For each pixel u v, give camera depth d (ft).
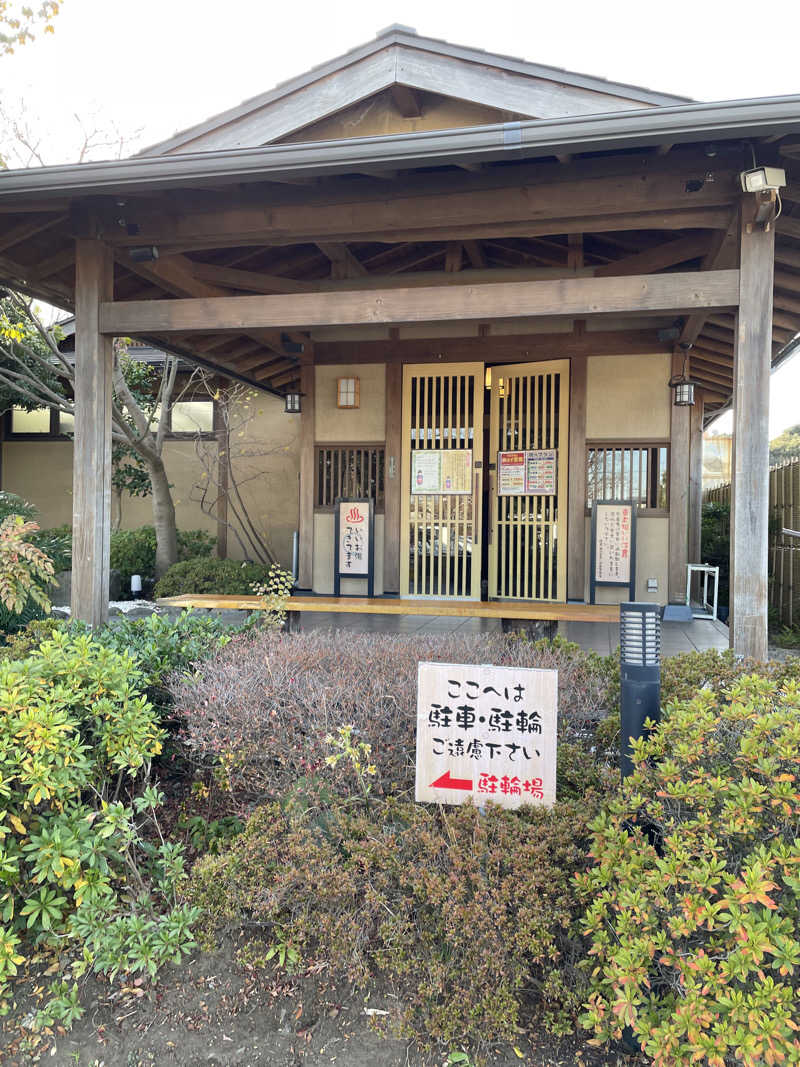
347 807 8.45
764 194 12.59
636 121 11.78
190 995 7.36
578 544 23.66
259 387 32.37
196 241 16.39
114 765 9.30
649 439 23.26
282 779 8.93
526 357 24.27
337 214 15.66
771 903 5.02
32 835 7.38
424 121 17.87
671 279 13.94
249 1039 6.87
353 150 12.80
